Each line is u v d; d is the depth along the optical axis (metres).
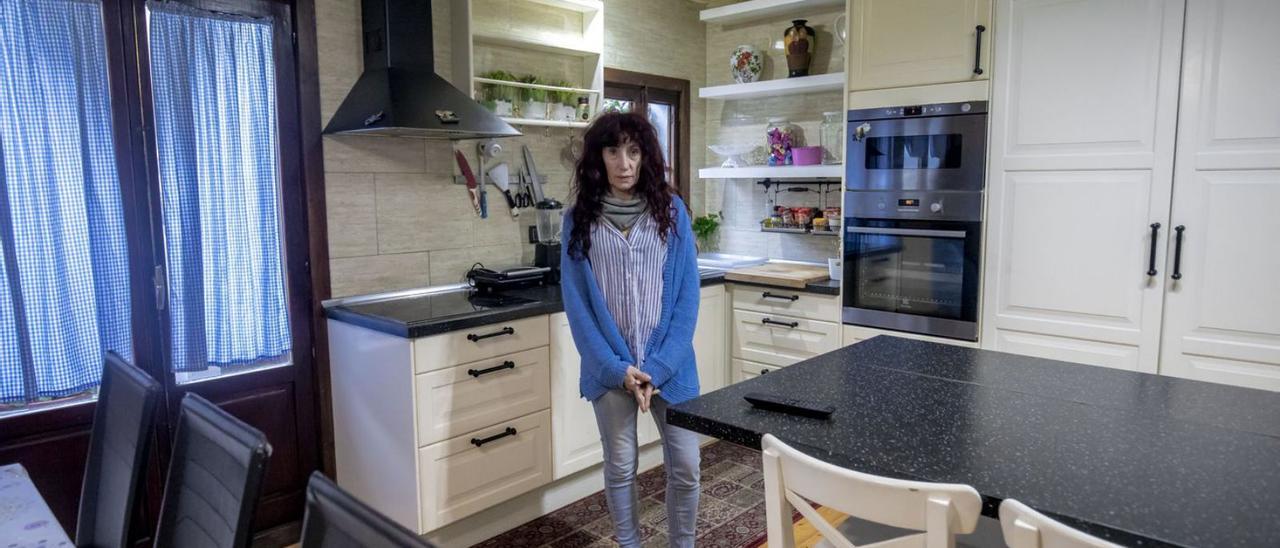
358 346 2.69
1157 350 2.57
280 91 2.69
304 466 2.86
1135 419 1.46
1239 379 2.43
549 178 3.56
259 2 2.61
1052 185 2.73
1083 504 1.07
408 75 2.74
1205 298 2.46
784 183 3.99
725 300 3.71
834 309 3.35
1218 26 2.35
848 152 3.23
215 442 1.26
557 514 2.99
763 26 4.02
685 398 2.31
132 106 2.38
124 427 1.62
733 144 4.22
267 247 2.71
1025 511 0.96
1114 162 2.59
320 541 0.94
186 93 2.48
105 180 2.35
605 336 2.28
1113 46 2.55
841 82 3.46
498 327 2.70
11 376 2.22
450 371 2.56
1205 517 1.03
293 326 2.79
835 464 1.28
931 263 3.04
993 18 2.79
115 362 1.73
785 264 3.93
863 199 3.20
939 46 2.92
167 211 2.48
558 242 3.40
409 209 3.04
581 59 3.58
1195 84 2.41
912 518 1.05
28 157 2.20
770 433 1.40
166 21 2.43
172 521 1.38
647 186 2.28
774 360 3.59
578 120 3.49
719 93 3.95
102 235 2.35
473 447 2.66
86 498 1.73
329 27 2.76
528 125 3.38
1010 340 2.89
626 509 2.36
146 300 2.46
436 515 2.56
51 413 2.29
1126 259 2.60
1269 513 1.04
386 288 2.99
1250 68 2.30
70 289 2.30
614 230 2.27
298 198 2.76
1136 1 2.49
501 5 3.24
